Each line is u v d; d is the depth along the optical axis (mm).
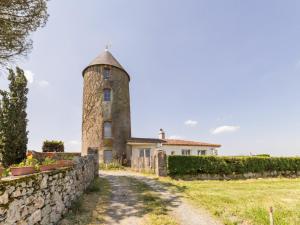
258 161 20203
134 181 14234
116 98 27516
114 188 11719
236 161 19078
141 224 6594
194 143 28188
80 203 8195
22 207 4480
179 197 10062
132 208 8125
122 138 26922
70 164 8250
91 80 27594
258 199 10008
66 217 6809
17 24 9875
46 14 10664
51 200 6016
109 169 22703
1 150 16344
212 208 8297
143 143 25781
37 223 5102
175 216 7477
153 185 12922
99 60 28328
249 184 15258
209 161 17859
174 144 26281
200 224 6809
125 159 25547
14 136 16656
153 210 7914
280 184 15508
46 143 23922
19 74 17828
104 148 25578
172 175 16438
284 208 8477
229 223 6828
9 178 4453
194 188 12445
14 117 16844
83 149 26641
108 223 6578
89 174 12500
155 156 17750
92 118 26531
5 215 3895
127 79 30422
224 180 17469
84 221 6578
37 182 5195
